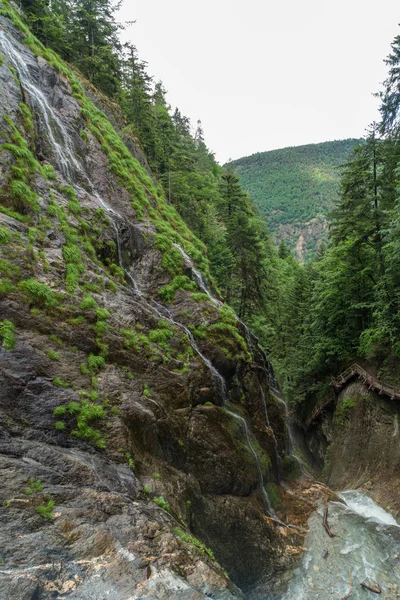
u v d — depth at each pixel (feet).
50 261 46.03
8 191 47.44
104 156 79.77
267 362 90.53
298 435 104.68
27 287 39.99
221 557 40.29
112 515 28.60
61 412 33.94
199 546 32.19
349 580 41.96
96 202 64.85
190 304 64.64
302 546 48.57
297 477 71.56
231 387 62.08
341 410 80.79
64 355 39.11
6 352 34.42
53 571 22.40
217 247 128.26
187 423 48.06
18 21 84.17
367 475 67.36
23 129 58.59
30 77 72.84
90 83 111.96
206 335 61.52
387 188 78.64
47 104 71.97
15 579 20.94
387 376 74.54
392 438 66.23
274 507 56.18
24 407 32.48
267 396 75.15
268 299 124.26
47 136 65.36
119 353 45.44
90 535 25.84
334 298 92.48
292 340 127.75
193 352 55.83
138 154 112.57
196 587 25.72
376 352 79.30
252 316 126.11
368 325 87.35
